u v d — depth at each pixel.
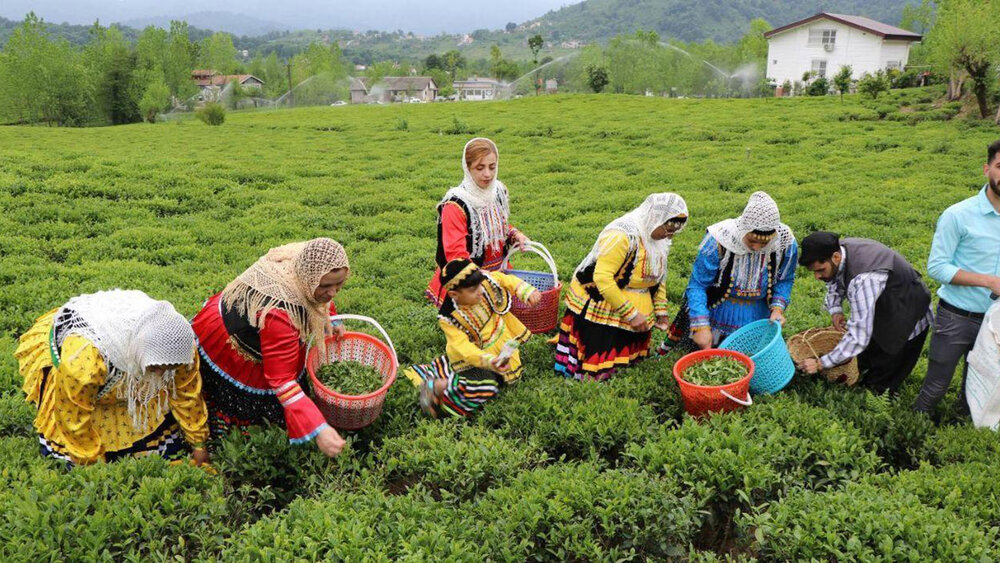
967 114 28.70
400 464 4.74
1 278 8.99
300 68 114.75
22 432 5.08
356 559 3.64
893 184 16.95
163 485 3.94
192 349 4.03
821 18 57.69
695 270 5.71
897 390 5.83
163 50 85.12
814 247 5.20
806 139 25.41
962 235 4.82
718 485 4.42
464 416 5.27
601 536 4.10
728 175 19.12
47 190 14.38
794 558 3.85
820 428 4.89
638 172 20.66
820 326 7.37
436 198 16.62
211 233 12.22
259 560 3.67
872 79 34.59
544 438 5.09
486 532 3.99
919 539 3.81
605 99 44.06
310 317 4.32
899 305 5.13
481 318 5.09
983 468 4.52
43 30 64.06
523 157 24.06
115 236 11.49
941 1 39.12
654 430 5.12
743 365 5.26
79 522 3.70
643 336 6.01
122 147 28.88
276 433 4.66
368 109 46.59
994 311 4.72
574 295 5.77
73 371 3.78
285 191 16.69
